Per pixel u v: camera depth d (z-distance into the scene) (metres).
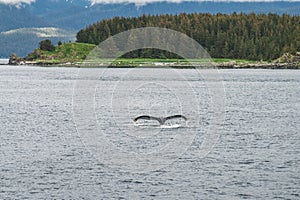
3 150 80.62
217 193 58.75
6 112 134.50
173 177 64.88
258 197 57.44
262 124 112.31
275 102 168.25
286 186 61.38
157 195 58.03
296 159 75.19
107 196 57.66
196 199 56.81
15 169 68.38
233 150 81.50
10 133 97.75
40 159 74.25
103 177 64.75
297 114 133.12
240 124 111.69
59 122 113.69
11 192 58.69
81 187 60.72
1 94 196.75
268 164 71.88
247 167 70.12
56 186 60.94
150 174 66.31
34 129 103.00
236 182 62.91
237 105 156.75
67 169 68.50
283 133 99.38
